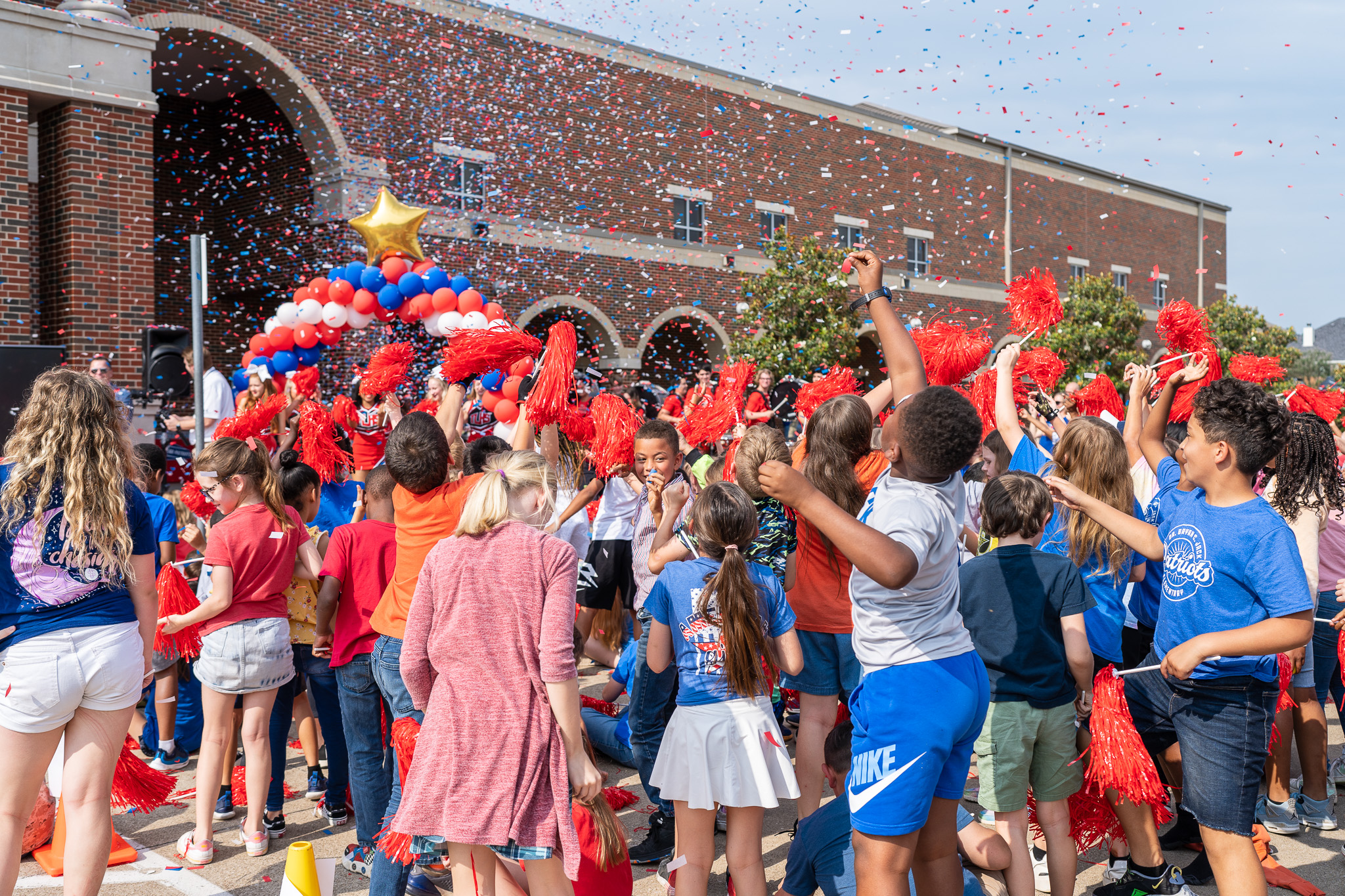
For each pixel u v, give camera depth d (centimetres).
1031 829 368
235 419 600
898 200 2423
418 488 341
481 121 1652
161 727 491
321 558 475
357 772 364
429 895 349
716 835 418
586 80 1805
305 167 1543
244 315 1686
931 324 414
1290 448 344
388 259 784
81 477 297
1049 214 2850
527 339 469
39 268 1152
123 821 428
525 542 274
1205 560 283
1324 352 4178
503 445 470
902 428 243
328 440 562
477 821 256
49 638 293
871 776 247
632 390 1162
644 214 1906
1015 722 311
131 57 1137
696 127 1994
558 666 263
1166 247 3297
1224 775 285
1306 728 420
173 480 818
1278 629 261
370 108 1516
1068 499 321
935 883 267
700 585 321
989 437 509
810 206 2222
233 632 382
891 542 225
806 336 1820
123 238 1137
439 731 264
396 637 335
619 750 490
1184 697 294
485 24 1656
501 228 1672
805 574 379
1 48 1042
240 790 444
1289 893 357
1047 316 441
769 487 229
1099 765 304
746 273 2086
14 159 1055
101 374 854
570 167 1783
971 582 321
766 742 311
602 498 555
